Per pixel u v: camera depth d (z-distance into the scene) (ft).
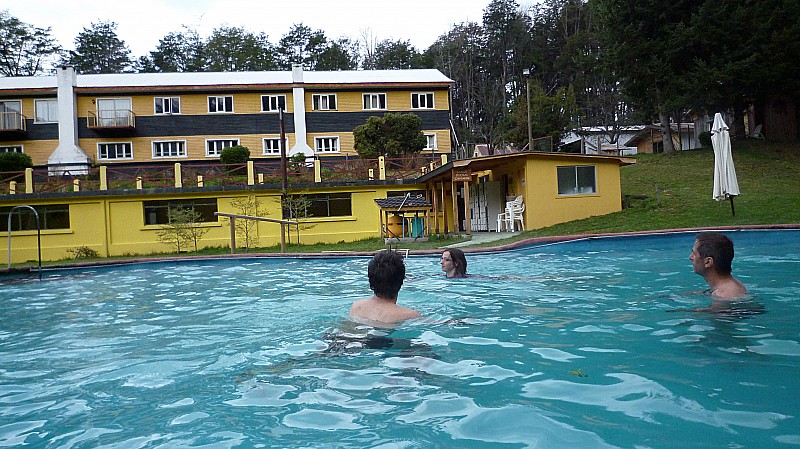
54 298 22.71
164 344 12.42
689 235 39.58
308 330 13.06
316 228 71.87
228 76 109.40
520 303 16.05
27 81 103.40
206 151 103.04
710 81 82.28
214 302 19.27
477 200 73.77
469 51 209.05
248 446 6.27
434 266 30.78
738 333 11.07
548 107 136.67
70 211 68.69
